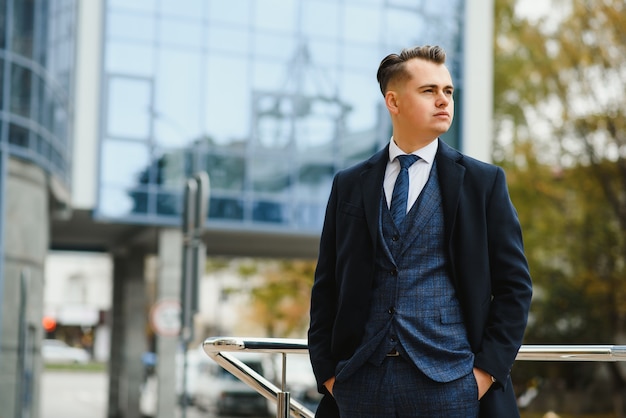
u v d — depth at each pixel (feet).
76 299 322.96
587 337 130.52
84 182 95.76
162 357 98.12
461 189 11.45
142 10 97.76
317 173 102.47
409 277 11.24
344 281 11.53
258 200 100.68
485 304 11.29
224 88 100.07
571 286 128.57
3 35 78.28
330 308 12.17
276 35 101.96
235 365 14.35
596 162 122.42
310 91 102.73
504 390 11.24
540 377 134.31
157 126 97.86
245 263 160.45
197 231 55.42
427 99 11.55
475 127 109.09
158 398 97.60
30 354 81.46
